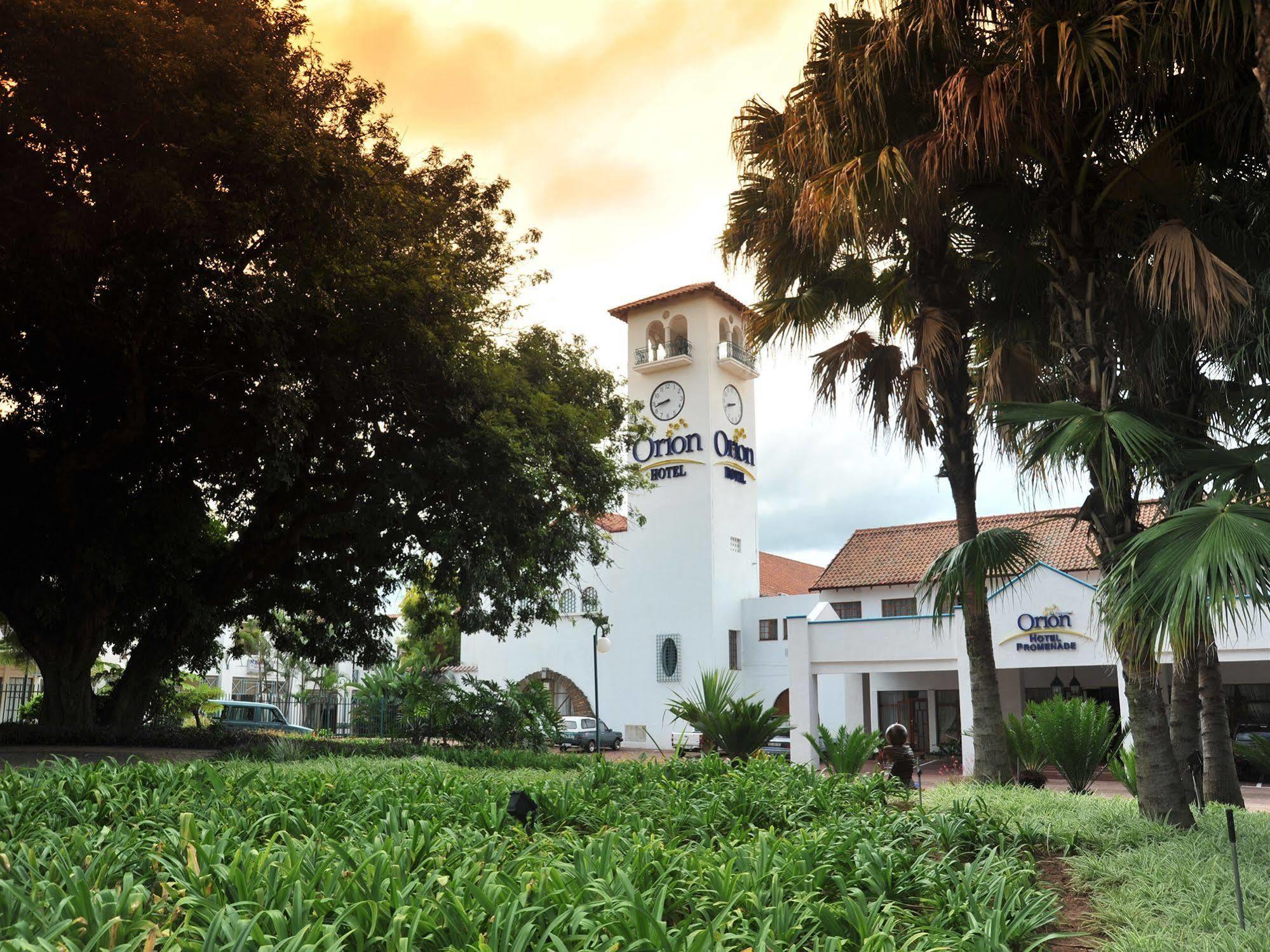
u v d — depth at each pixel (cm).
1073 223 941
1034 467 947
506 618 2272
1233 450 809
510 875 470
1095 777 1274
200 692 3288
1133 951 510
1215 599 627
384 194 1533
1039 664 2280
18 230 1302
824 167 1077
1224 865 675
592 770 995
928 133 980
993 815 829
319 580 2172
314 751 1703
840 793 912
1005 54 934
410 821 589
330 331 1569
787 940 420
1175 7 787
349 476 1892
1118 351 960
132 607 1959
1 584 1750
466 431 1792
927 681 3142
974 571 1009
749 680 4094
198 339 1575
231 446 1781
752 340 1440
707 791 872
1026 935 509
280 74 1458
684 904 480
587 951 353
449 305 1644
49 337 1509
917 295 1220
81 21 1140
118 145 1279
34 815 642
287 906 385
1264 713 2481
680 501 4169
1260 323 968
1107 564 879
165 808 652
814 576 5491
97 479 1761
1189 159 962
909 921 497
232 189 1353
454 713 2420
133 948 323
